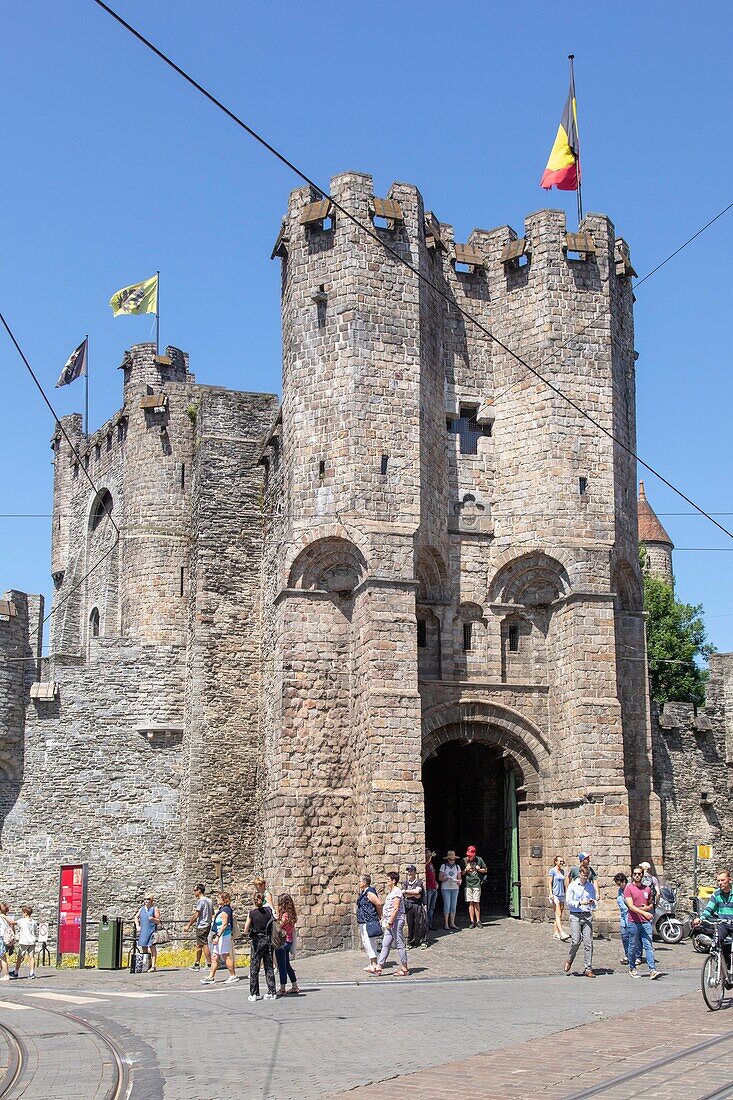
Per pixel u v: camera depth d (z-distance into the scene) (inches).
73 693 1766.7
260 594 1753.2
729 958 848.3
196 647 1721.2
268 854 1456.7
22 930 1318.9
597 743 1434.5
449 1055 662.5
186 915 1637.6
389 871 1242.0
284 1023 796.0
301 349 1492.4
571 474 1507.1
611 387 1544.0
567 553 1483.8
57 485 2492.6
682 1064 609.6
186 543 2017.7
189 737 1715.1
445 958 1211.2
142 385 2107.5
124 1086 605.6
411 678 1391.5
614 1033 716.0
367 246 1487.5
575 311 1550.2
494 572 1519.4
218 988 1052.5
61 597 2386.8
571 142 1598.2
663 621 2517.2
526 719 1493.6
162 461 2041.1
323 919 1381.6
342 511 1428.4
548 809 1476.4
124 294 2240.4
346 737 1439.5
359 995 954.7
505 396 1560.0
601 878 1391.5
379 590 1403.8
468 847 1582.2
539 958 1208.8
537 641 1521.9
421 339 1494.8
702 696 2519.7
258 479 1797.5
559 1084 575.5
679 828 1868.8
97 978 1226.0
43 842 1727.4
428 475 1478.8
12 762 1752.0
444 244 1578.5
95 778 1744.6
